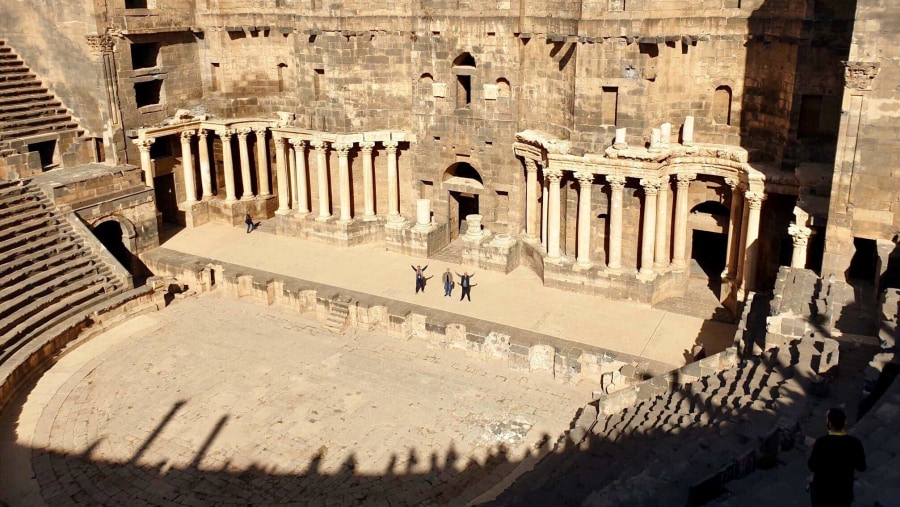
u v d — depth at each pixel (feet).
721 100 130.00
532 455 93.20
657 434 78.59
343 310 128.47
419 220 156.97
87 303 127.75
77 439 98.02
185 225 176.45
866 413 65.05
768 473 59.00
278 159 167.12
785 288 101.60
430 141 157.38
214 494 87.45
